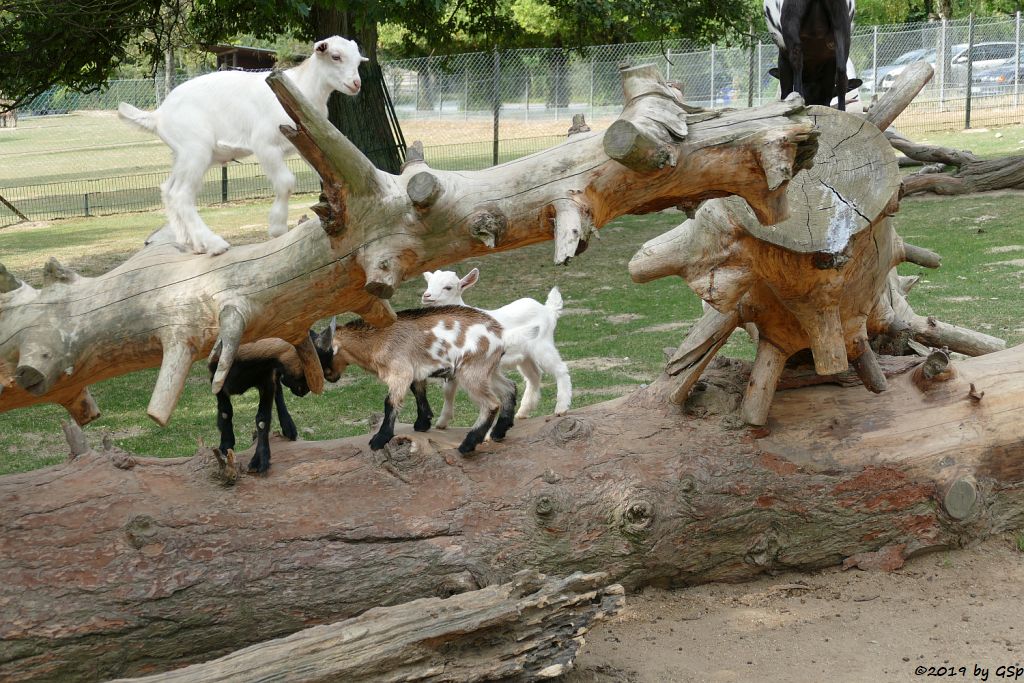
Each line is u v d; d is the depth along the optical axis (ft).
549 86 107.86
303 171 101.04
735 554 19.11
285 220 20.90
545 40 112.88
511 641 15.17
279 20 57.67
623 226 68.33
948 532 19.74
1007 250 49.85
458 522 17.49
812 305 18.06
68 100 158.61
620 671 16.48
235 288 15.71
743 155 14.57
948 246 51.70
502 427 19.07
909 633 17.31
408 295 48.21
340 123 64.28
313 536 16.81
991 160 71.56
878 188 16.93
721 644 17.26
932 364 19.93
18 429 29.96
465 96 109.50
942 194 70.44
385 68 108.68
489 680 14.97
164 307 15.85
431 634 14.60
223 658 14.23
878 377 19.95
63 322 15.87
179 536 16.34
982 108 105.19
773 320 18.94
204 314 15.79
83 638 15.40
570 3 65.98
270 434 20.18
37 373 15.53
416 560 17.04
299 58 76.84
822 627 17.69
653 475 18.66
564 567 17.90
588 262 55.21
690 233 17.85
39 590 15.44
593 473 18.56
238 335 15.30
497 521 17.70
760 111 14.69
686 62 105.29
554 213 14.96
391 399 18.42
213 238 16.46
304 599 16.44
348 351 18.60
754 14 73.56
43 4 43.65
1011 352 21.47
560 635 15.44
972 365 21.11
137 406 32.14
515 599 15.24
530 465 18.56
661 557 18.58
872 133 16.98
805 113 14.79
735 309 18.80
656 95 14.58
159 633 15.80
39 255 63.10
